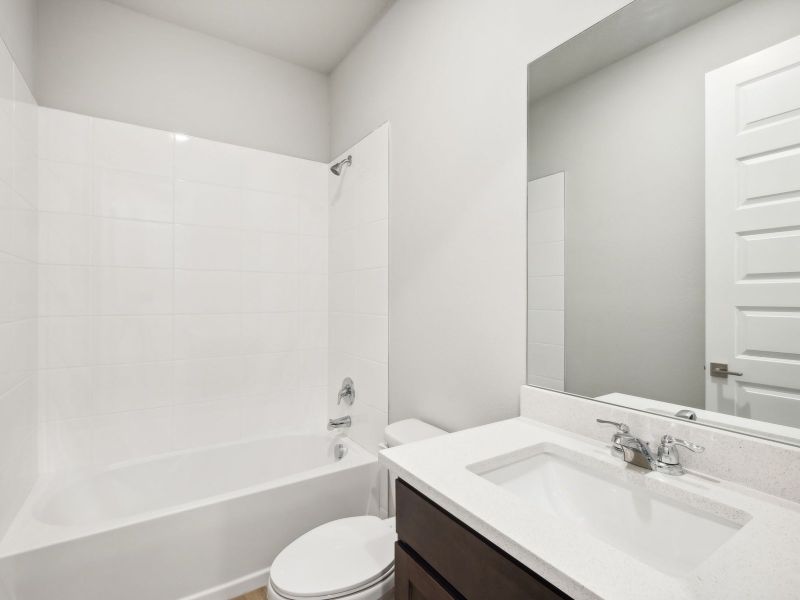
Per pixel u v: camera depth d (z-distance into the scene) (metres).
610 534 0.88
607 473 0.92
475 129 1.45
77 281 1.89
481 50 1.43
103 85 1.99
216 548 1.56
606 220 1.06
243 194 2.32
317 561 1.22
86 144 1.92
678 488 0.80
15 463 1.48
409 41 1.82
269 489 1.68
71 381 1.88
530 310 1.25
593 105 1.09
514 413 1.30
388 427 1.61
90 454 1.92
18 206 1.52
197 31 2.22
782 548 0.60
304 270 2.52
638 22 0.99
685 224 0.90
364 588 1.14
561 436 1.09
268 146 2.44
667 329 0.94
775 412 0.78
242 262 2.32
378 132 2.04
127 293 2.01
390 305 1.94
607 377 1.06
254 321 2.36
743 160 0.82
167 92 2.14
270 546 1.68
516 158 1.29
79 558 1.33
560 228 1.17
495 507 0.72
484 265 1.41
